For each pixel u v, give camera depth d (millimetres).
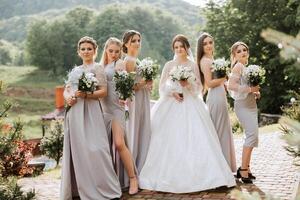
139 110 6723
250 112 6762
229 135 7027
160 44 89875
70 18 93375
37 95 83250
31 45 94688
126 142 6477
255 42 26047
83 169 6016
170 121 6676
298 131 2131
